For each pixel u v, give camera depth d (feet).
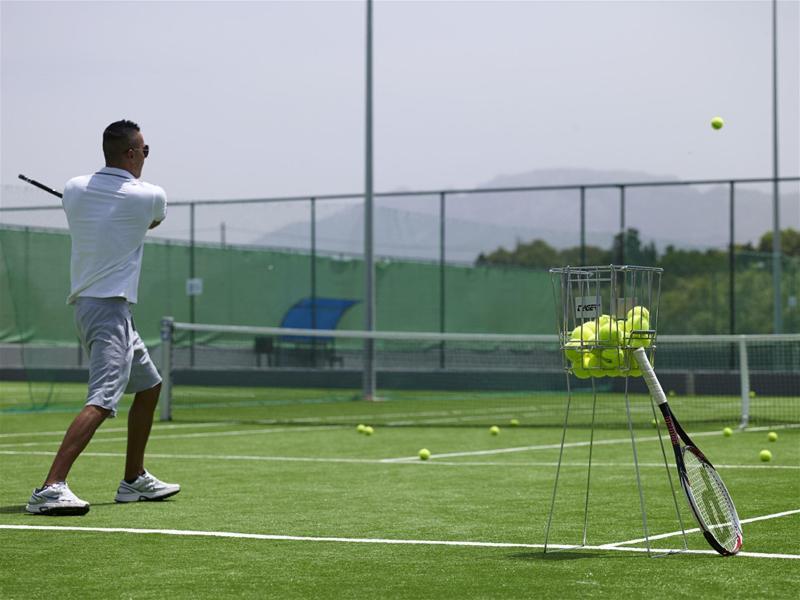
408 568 18.16
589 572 17.74
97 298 24.40
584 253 86.28
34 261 81.76
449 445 43.11
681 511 24.71
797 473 32.58
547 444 43.50
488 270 97.81
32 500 23.75
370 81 77.61
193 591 16.51
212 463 36.04
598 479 30.99
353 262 94.43
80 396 78.95
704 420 57.98
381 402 75.56
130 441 26.27
